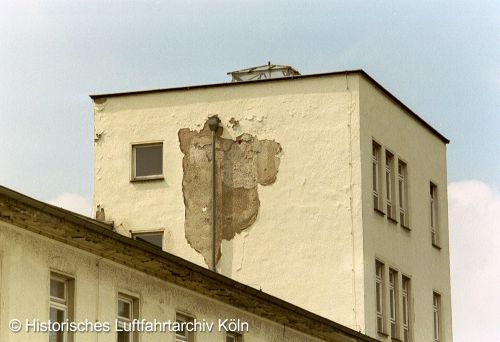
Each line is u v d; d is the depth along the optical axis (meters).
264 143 62.56
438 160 70.88
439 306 70.12
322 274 61.12
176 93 63.81
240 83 63.16
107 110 64.62
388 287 63.56
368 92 62.91
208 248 62.50
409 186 66.94
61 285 39.59
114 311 41.72
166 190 63.44
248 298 48.88
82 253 40.19
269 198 62.19
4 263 36.66
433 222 70.38
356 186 61.41
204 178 63.00
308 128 62.19
